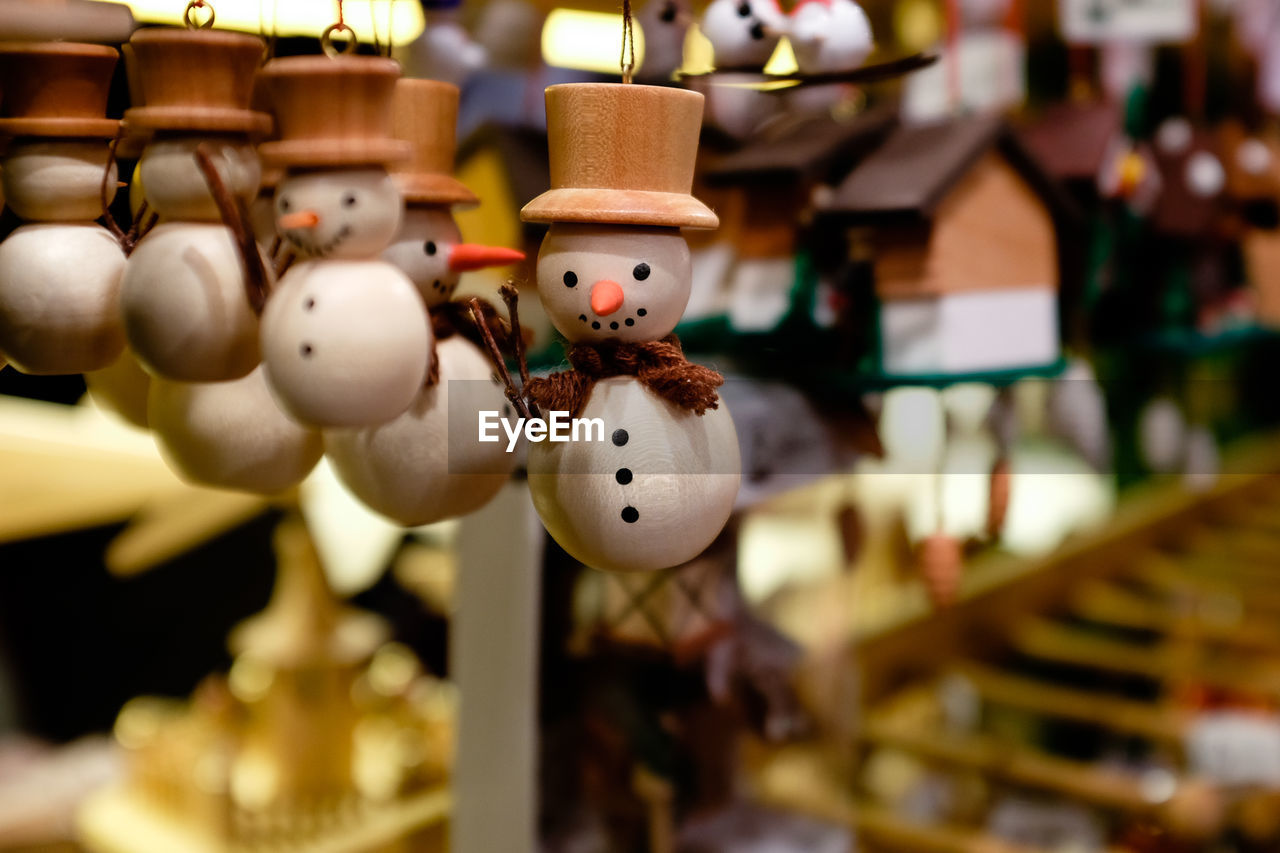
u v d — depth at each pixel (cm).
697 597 55
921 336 52
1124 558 113
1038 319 54
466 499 40
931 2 75
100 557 104
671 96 36
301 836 67
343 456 40
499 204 52
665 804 56
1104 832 79
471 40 61
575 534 36
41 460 70
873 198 50
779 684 61
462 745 57
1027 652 101
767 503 58
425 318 37
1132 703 94
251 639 73
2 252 38
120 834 73
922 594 91
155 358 37
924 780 84
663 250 36
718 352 54
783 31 46
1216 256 81
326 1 48
